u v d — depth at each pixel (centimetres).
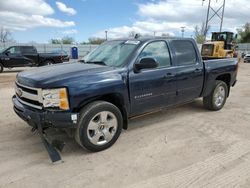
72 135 396
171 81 491
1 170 346
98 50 519
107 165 361
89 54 531
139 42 461
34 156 388
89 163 367
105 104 396
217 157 384
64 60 1805
